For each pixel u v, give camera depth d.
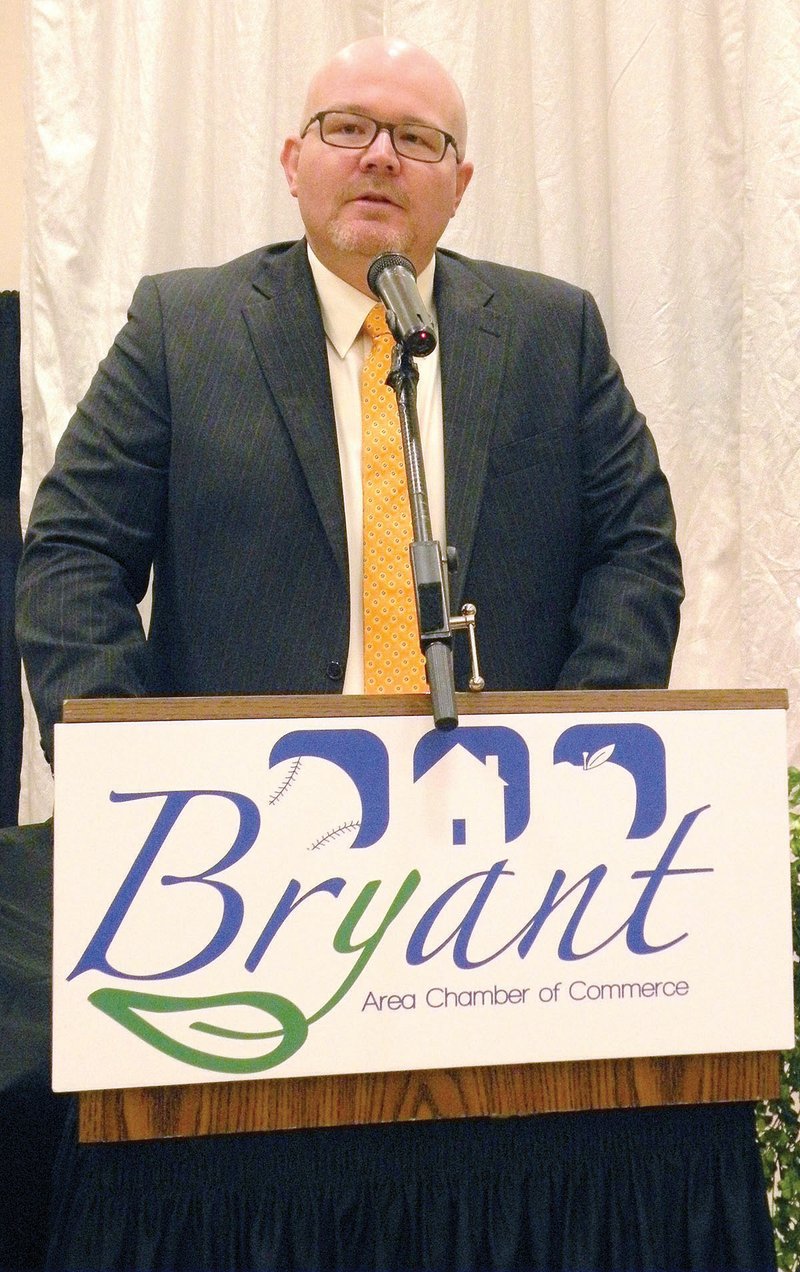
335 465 2.05
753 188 2.77
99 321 2.84
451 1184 1.27
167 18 2.87
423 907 1.19
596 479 2.20
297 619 2.00
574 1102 1.21
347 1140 1.26
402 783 1.20
